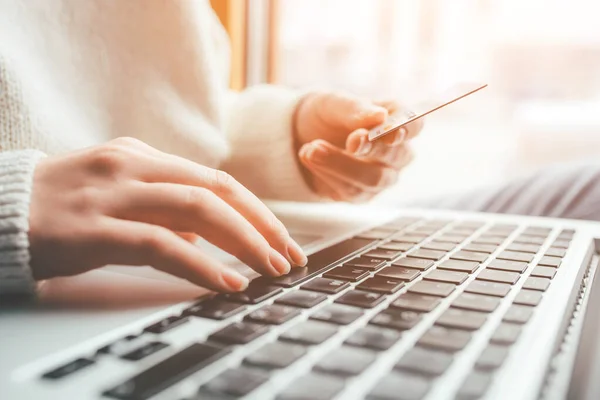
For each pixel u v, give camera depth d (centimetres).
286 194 67
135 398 18
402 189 195
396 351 21
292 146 65
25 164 30
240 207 33
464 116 310
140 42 60
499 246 41
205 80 65
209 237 30
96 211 28
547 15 296
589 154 199
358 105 58
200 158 65
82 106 55
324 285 30
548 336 23
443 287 30
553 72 305
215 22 77
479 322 24
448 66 285
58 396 18
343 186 62
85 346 22
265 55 131
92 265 29
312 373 19
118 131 59
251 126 69
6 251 28
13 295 29
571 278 32
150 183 30
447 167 233
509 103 312
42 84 51
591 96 300
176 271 28
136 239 28
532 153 206
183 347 21
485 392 18
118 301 28
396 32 284
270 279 31
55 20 54
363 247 39
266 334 23
